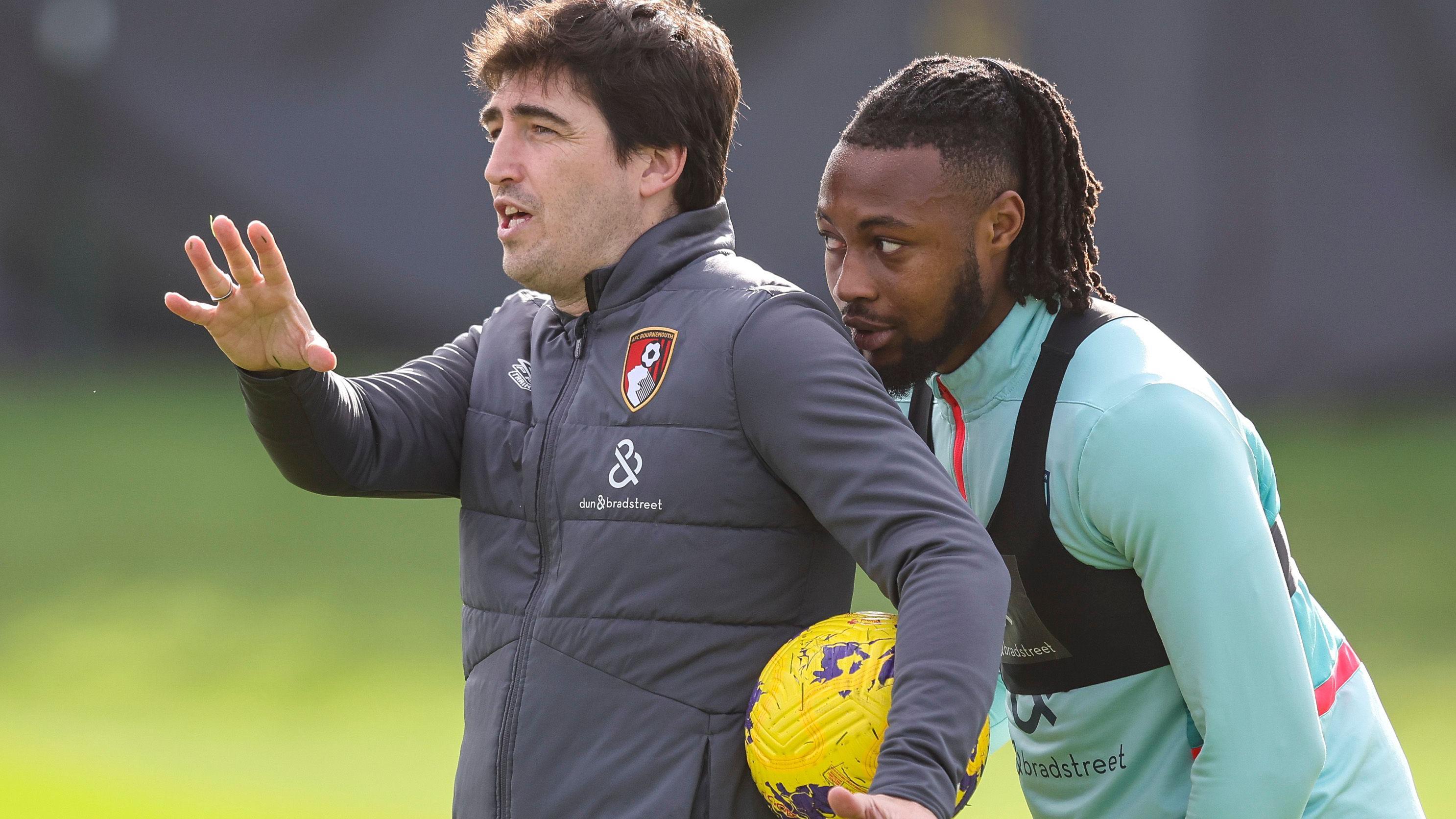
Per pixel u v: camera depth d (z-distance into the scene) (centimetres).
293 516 3659
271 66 4806
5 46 4872
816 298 809
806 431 752
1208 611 777
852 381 757
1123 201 4400
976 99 831
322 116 4794
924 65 857
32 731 2152
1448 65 4338
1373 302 4422
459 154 4772
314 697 2339
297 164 4806
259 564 3203
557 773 780
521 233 837
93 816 1777
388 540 3447
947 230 830
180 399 4881
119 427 4538
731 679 781
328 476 860
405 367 924
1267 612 778
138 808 1812
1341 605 2867
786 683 754
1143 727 850
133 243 4978
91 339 5072
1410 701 2297
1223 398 840
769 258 4594
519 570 826
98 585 3030
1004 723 1022
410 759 2039
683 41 858
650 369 801
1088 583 836
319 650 2592
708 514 779
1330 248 4409
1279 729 774
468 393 917
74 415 4669
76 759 2012
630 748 772
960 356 869
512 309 919
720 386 781
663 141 845
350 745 2102
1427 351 4434
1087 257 889
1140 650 840
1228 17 4353
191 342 5188
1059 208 859
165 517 3606
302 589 3006
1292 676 779
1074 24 4388
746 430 777
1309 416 4422
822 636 765
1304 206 4394
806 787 746
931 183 823
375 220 4797
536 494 820
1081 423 815
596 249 841
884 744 689
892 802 655
